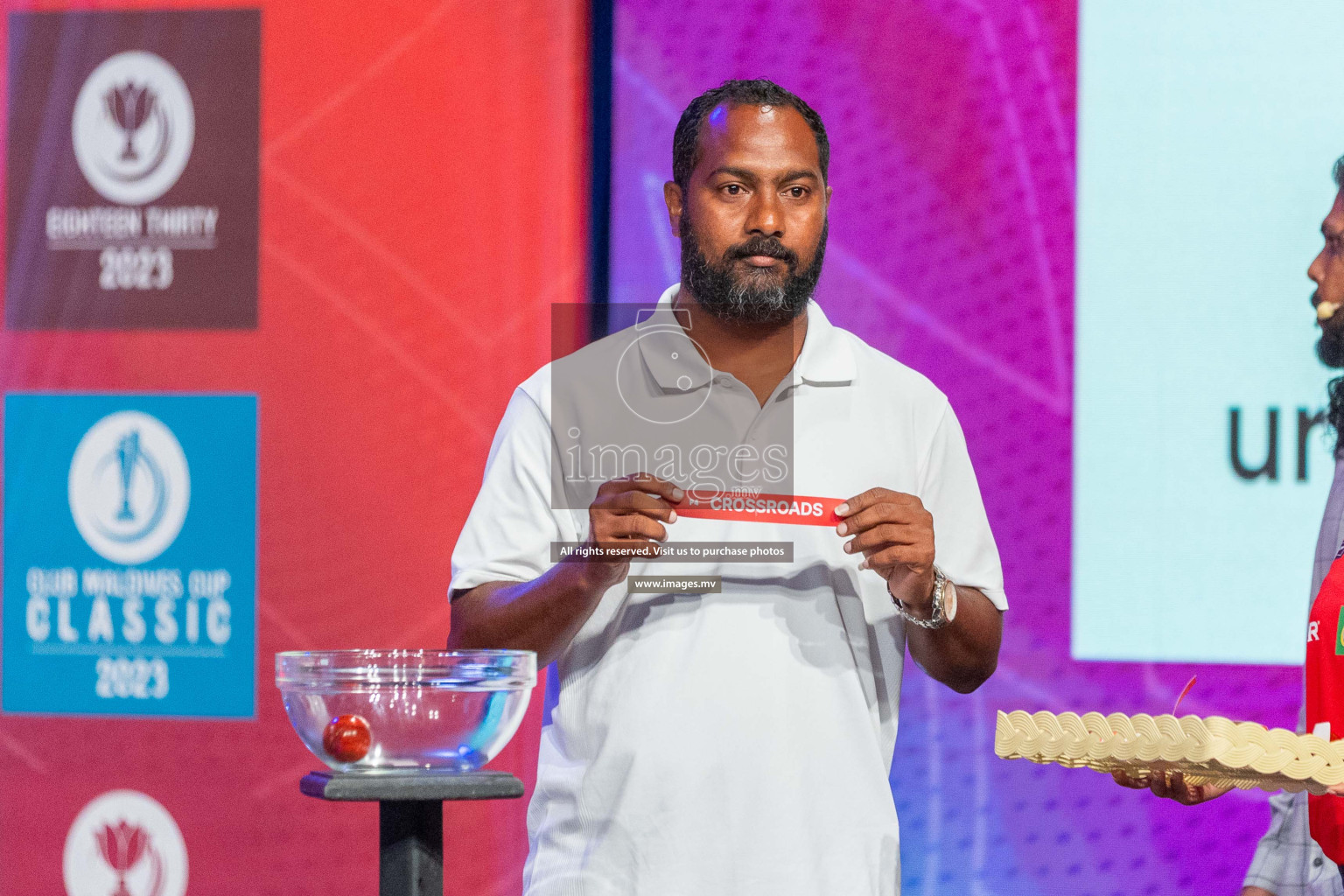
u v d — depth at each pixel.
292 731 8.79
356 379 8.77
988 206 8.50
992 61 8.51
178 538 8.90
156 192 8.95
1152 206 8.43
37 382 9.02
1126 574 8.40
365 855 8.73
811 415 5.29
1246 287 8.38
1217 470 8.38
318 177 8.81
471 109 8.70
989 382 8.48
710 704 4.96
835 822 4.92
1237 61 8.41
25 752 8.92
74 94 9.01
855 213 8.55
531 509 5.23
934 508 5.45
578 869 4.96
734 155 4.97
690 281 5.12
